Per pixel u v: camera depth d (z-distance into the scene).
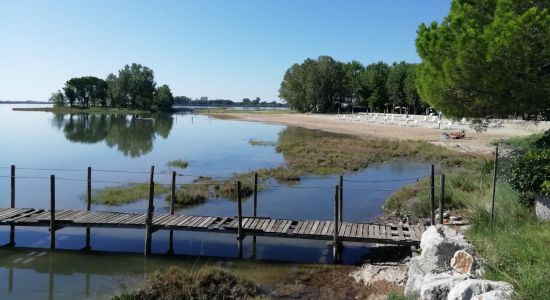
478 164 28.42
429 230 11.23
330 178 28.41
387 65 129.25
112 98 168.12
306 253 14.72
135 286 11.88
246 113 155.75
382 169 32.16
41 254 15.02
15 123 94.50
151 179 14.82
